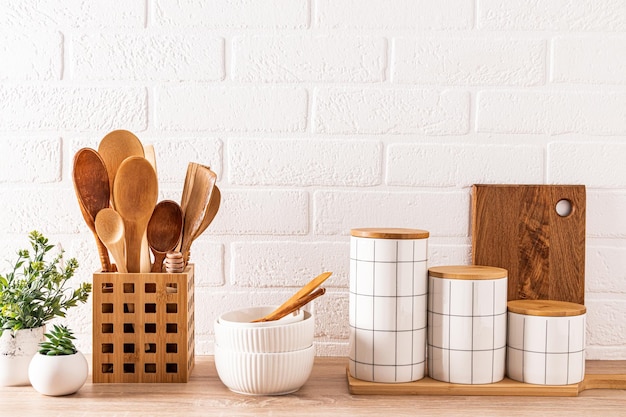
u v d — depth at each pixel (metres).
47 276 1.06
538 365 1.01
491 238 1.20
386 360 1.01
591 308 1.22
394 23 1.20
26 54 1.20
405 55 1.20
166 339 1.04
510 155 1.21
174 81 1.21
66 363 0.96
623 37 1.20
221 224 1.21
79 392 1.00
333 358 1.21
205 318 1.22
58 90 1.20
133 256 1.04
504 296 1.02
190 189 1.09
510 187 1.20
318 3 1.20
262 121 1.21
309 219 1.22
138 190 1.02
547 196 1.20
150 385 1.03
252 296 1.22
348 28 1.20
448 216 1.22
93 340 1.03
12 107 1.20
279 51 1.20
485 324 1.00
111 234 1.02
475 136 1.21
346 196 1.22
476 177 1.21
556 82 1.21
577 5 1.20
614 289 1.21
